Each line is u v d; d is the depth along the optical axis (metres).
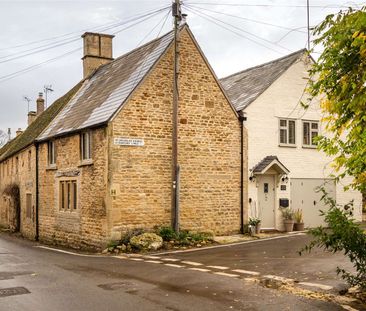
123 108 17.88
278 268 12.08
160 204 18.50
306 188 22.66
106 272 11.92
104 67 25.73
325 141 7.80
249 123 21.20
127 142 17.91
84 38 26.95
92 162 18.78
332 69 6.82
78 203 19.95
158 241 17.22
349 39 6.38
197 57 19.78
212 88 20.09
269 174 21.67
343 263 12.49
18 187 30.17
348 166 7.21
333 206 9.38
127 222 17.75
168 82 19.03
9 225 32.88
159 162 18.59
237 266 12.59
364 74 6.23
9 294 9.42
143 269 12.33
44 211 23.75
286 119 22.25
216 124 20.12
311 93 7.48
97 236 18.28
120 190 17.67
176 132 18.38
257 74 24.89
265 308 8.14
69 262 14.07
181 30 19.48
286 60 23.44
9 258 15.23
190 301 8.66
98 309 8.17
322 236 9.09
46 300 8.87
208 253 15.54
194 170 19.41
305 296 8.99
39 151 24.62
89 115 20.12
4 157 34.84
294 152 22.41
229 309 8.09
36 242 23.95
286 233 20.81
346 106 6.79
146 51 21.02
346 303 8.47
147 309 8.13
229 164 20.38
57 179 22.19
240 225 20.48
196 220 19.33
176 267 12.62
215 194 19.89
